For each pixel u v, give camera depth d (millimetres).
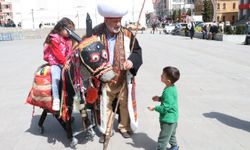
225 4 80500
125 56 5102
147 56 16297
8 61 15070
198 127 5953
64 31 5023
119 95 5125
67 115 4977
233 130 5820
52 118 6559
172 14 82062
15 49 21391
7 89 9141
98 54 4465
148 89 8875
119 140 5383
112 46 5098
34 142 5383
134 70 5016
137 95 8227
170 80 4410
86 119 5266
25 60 15344
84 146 5207
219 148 5074
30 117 6621
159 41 28375
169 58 15469
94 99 4895
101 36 5098
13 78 10766
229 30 31234
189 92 8523
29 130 5914
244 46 22922
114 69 5125
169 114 4449
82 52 4500
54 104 4938
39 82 5031
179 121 6262
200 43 25734
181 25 47188
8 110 7105
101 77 4492
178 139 5406
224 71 11805
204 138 5457
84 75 4797
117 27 4953
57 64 5086
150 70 11969
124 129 5539
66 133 5535
